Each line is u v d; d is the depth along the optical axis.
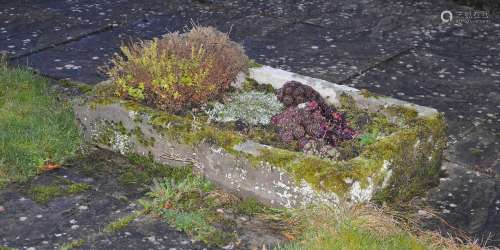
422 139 5.17
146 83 5.58
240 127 5.52
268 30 8.52
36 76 6.84
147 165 5.41
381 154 4.88
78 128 5.74
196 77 5.64
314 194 4.70
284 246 4.52
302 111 5.41
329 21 8.88
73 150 5.59
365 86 7.11
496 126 6.35
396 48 8.10
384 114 5.57
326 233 4.48
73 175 5.31
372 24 8.84
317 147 5.17
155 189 5.08
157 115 5.35
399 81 7.25
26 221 4.75
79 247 4.49
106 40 8.05
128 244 4.52
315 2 9.59
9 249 4.43
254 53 7.83
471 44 8.32
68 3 9.23
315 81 6.00
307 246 4.41
